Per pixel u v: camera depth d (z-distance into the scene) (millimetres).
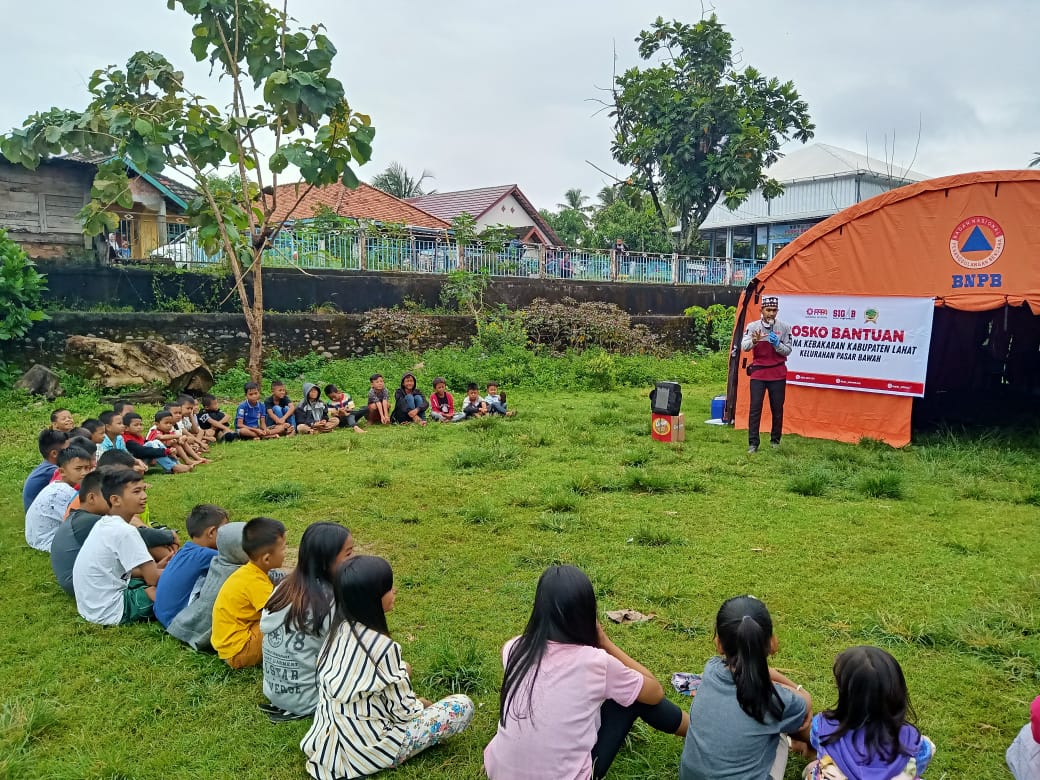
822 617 4477
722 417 11500
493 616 4574
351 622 3150
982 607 4566
